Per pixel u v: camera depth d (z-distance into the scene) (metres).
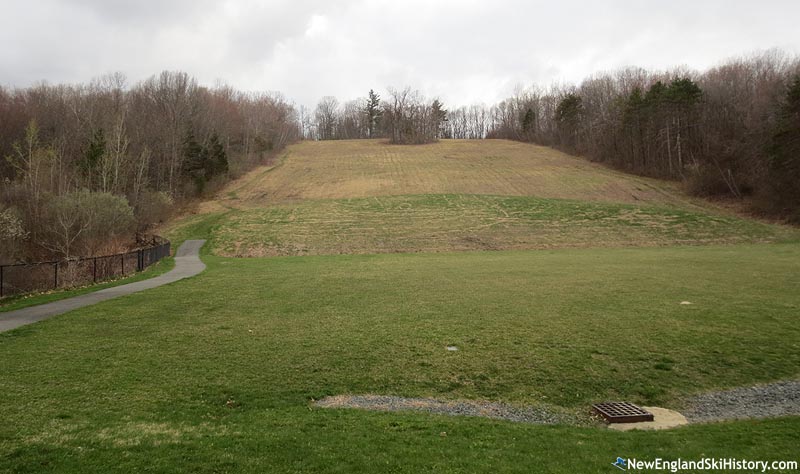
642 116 74.25
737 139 60.88
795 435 6.45
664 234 41.97
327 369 9.55
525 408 7.94
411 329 12.59
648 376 9.26
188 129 72.50
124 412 7.13
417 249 39.81
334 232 45.44
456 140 122.50
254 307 15.73
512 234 43.38
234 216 53.78
